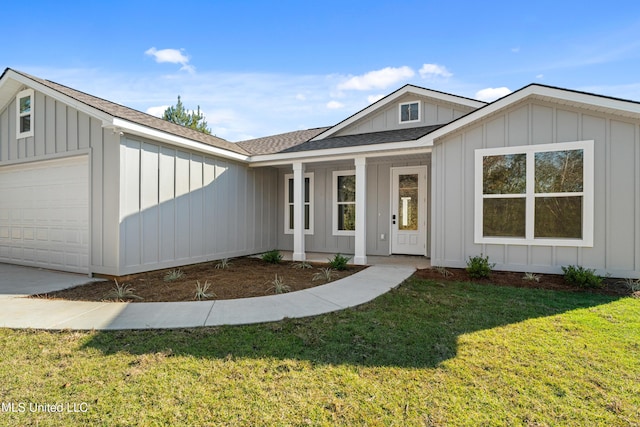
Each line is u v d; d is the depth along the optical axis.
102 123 6.00
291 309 4.46
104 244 6.38
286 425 2.11
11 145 7.96
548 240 6.34
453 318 4.09
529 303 4.69
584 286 5.51
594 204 6.05
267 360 2.97
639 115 5.71
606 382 2.59
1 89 7.59
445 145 7.14
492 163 6.77
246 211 9.63
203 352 3.14
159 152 6.98
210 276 6.65
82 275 6.79
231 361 2.96
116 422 2.13
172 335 3.55
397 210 9.61
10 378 2.65
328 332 3.64
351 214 10.22
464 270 6.88
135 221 6.46
